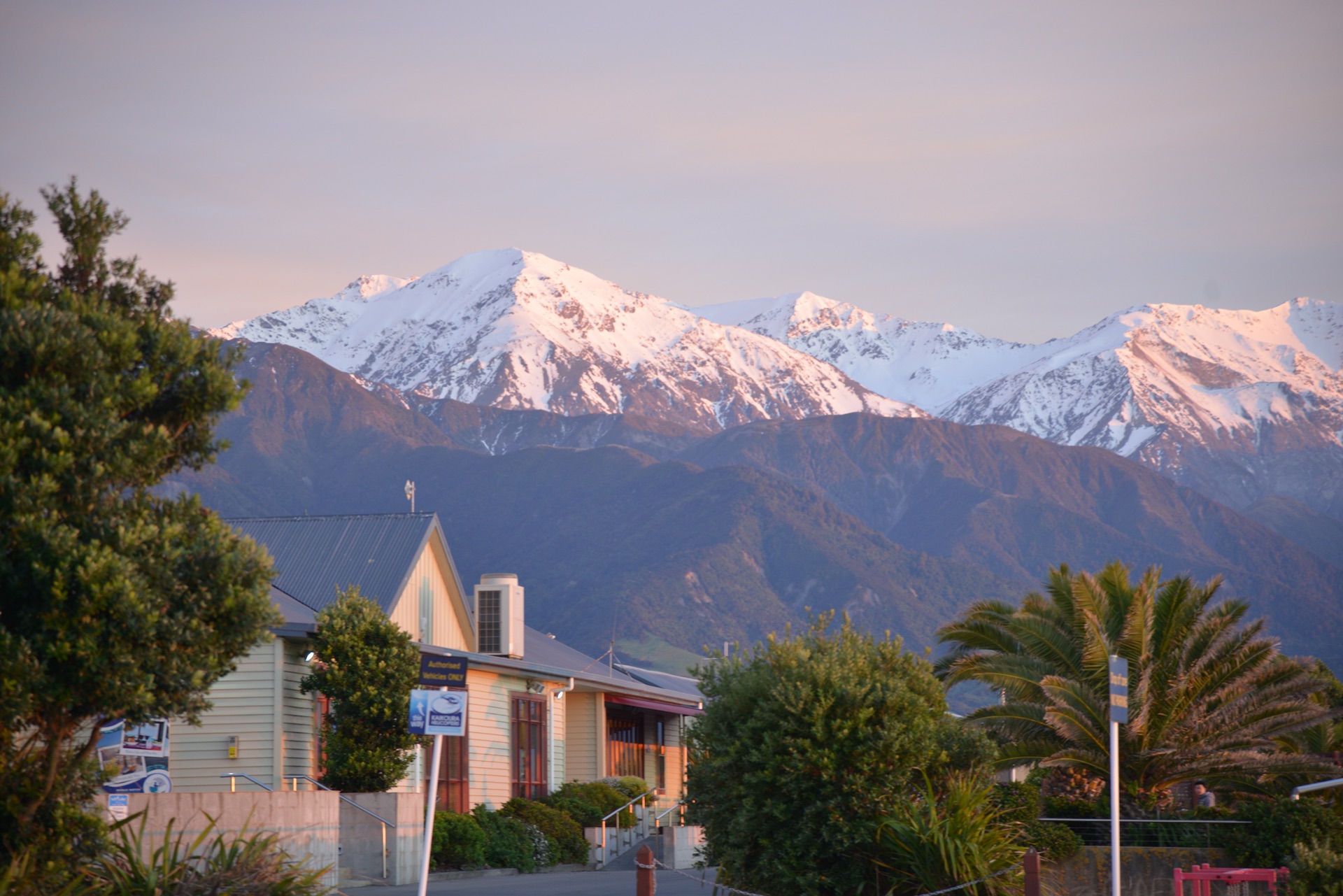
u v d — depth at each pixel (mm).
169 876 19266
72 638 16656
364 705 35781
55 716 17812
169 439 18344
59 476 17312
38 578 16594
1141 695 34531
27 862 17391
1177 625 36219
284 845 26828
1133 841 31578
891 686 24656
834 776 23906
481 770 44500
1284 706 36156
